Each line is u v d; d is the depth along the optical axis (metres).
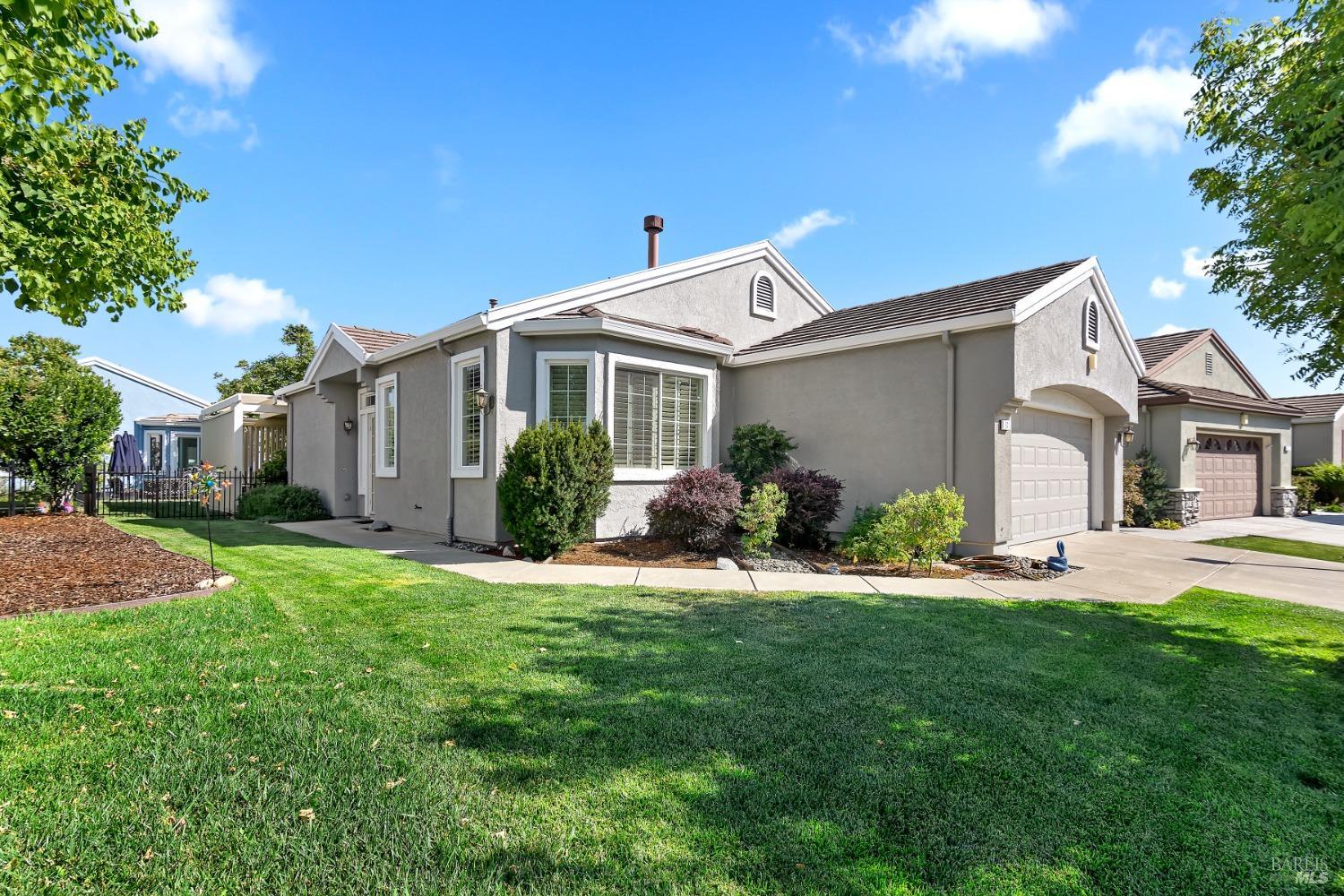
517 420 10.48
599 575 8.30
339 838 2.55
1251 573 9.13
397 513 13.07
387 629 5.41
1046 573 8.89
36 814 2.65
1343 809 2.98
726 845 2.56
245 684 4.09
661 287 12.95
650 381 11.62
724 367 13.55
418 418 12.44
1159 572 9.23
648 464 11.55
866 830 2.69
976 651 5.12
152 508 17.42
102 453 15.23
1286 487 19.09
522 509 9.38
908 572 9.10
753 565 9.32
